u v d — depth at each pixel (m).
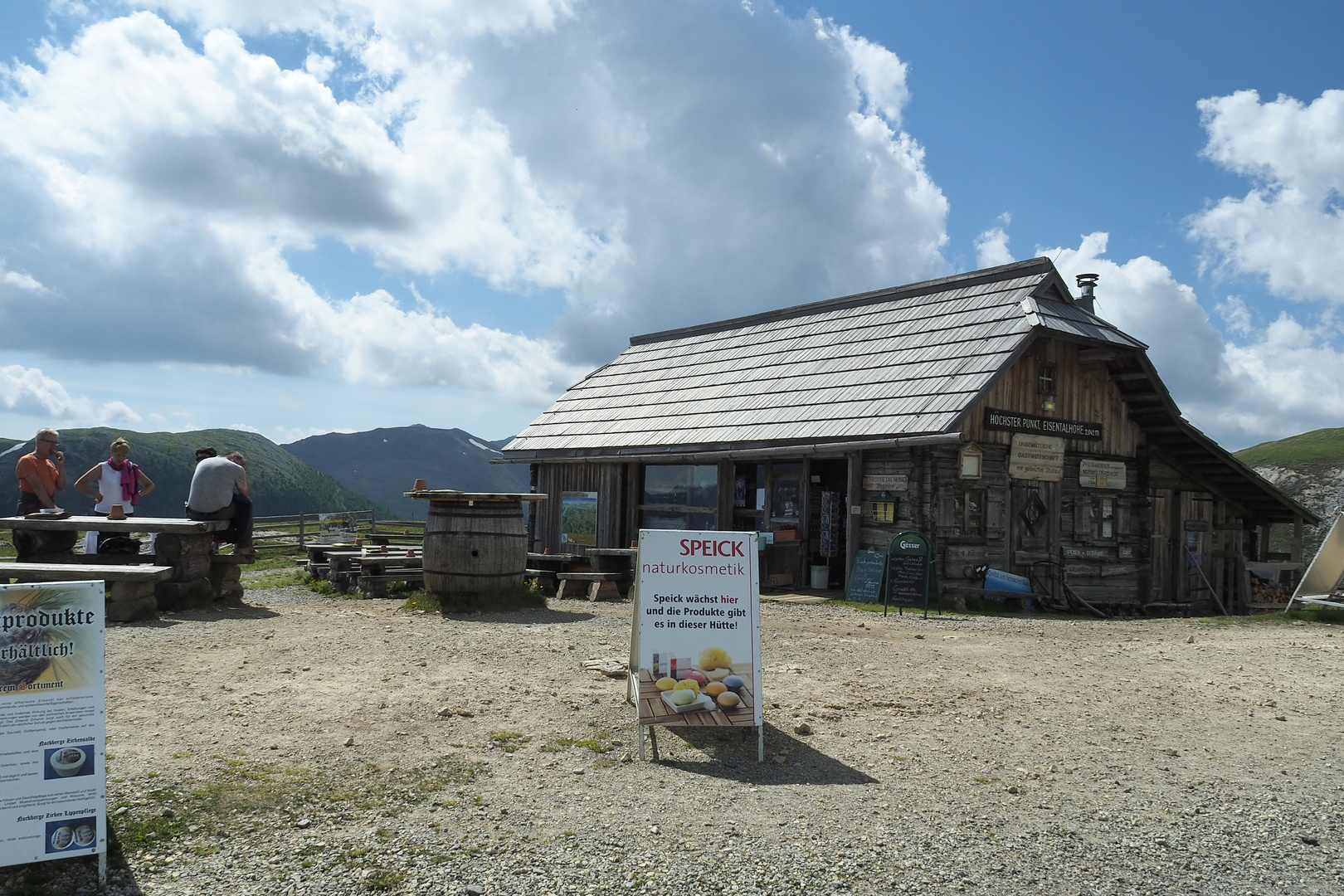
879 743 6.70
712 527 20.14
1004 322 18.03
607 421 23.28
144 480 13.59
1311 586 16.34
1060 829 5.20
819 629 12.10
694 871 4.46
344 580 15.04
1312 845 5.16
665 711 6.28
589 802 5.31
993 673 9.27
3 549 21.45
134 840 4.55
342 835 4.71
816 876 4.47
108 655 8.52
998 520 17.61
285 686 7.54
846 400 18.50
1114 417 20.17
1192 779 6.18
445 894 4.15
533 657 9.06
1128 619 16.06
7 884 4.11
